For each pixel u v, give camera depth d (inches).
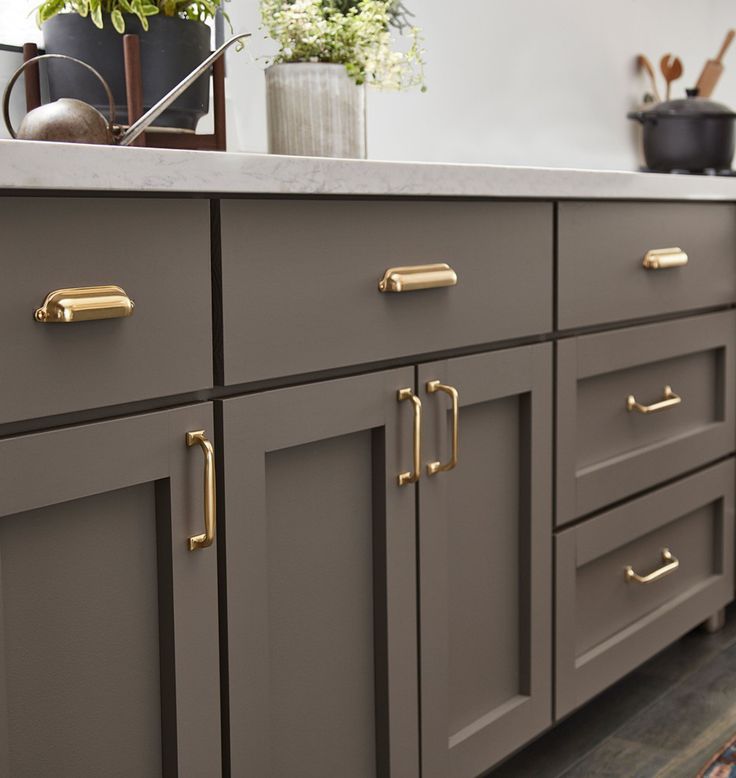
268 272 43.9
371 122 79.0
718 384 80.8
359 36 59.6
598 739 69.9
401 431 51.3
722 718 72.4
